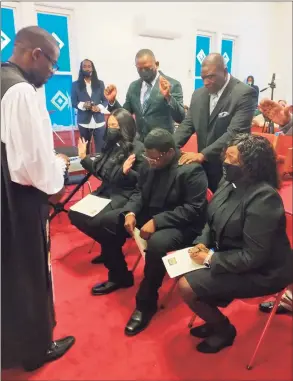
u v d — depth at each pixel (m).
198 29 6.23
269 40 7.74
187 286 1.51
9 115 1.25
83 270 2.39
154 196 1.92
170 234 1.79
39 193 1.40
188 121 2.42
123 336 1.77
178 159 1.91
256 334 1.77
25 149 1.26
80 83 4.14
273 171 1.47
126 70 5.37
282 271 1.48
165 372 1.55
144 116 2.68
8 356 1.45
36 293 1.45
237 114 2.15
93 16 4.86
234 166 1.43
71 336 1.73
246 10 7.02
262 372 1.54
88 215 2.03
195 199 1.83
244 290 1.48
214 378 1.51
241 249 1.49
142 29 5.34
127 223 1.89
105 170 2.19
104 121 4.32
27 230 1.37
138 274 2.34
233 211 1.49
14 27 4.26
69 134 4.97
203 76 2.12
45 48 1.34
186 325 1.85
